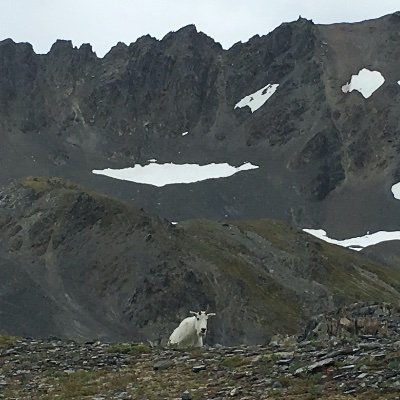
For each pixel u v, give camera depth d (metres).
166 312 151.62
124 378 19.22
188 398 16.00
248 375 17.36
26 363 23.06
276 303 164.62
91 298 159.75
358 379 15.09
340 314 29.19
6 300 154.25
